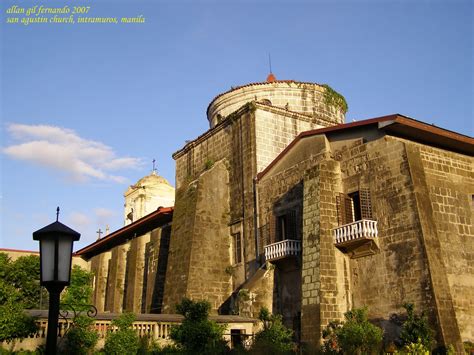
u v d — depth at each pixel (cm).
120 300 4059
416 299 1939
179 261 3027
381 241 2134
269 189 2839
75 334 1759
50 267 879
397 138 2230
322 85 3828
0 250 4091
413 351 1662
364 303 2152
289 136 3225
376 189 2214
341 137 2464
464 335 1992
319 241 2216
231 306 2930
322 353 1909
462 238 2186
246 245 2927
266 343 2027
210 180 3167
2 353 1584
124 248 4216
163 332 2111
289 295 2494
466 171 2358
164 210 3497
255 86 3794
